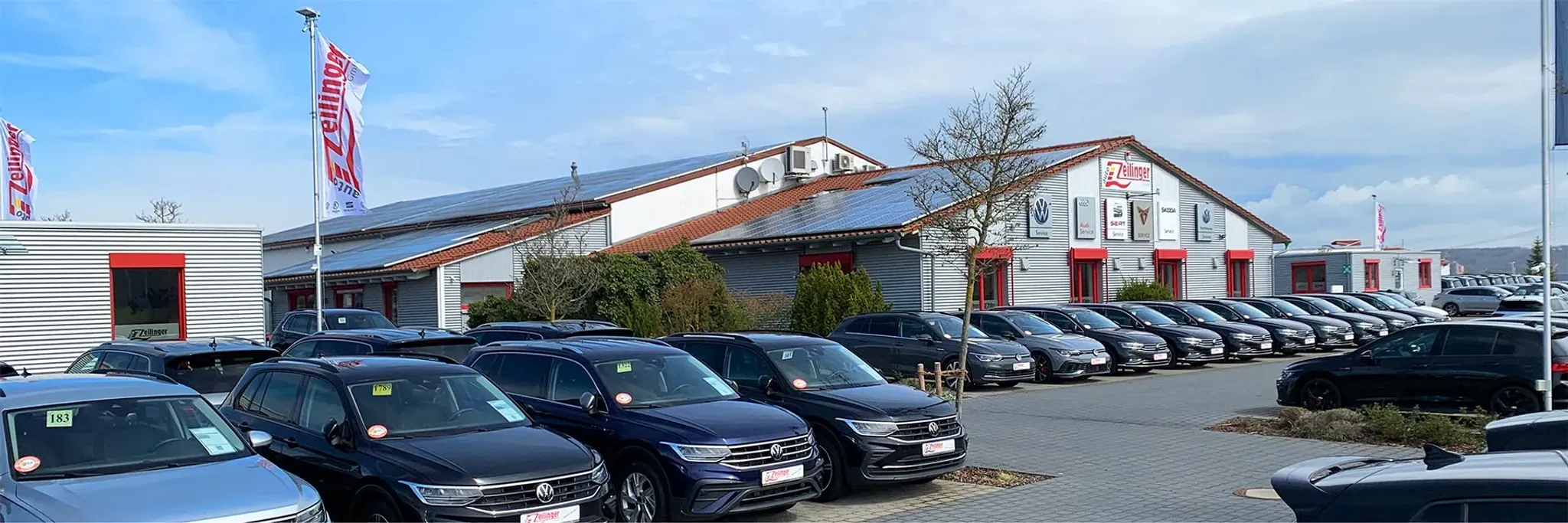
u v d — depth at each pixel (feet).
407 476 23.75
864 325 69.87
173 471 21.58
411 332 48.70
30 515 19.63
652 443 28.73
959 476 36.63
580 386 31.68
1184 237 116.16
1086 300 103.86
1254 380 69.10
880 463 32.58
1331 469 15.11
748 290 102.83
